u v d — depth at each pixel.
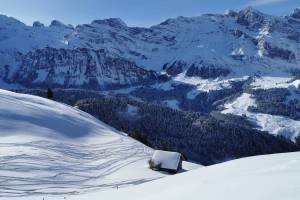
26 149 57.59
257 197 12.58
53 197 37.19
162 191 18.25
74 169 53.56
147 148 80.69
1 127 69.00
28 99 100.06
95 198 22.56
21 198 35.34
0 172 44.59
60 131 78.06
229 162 21.92
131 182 51.34
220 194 14.22
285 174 14.98
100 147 73.50
